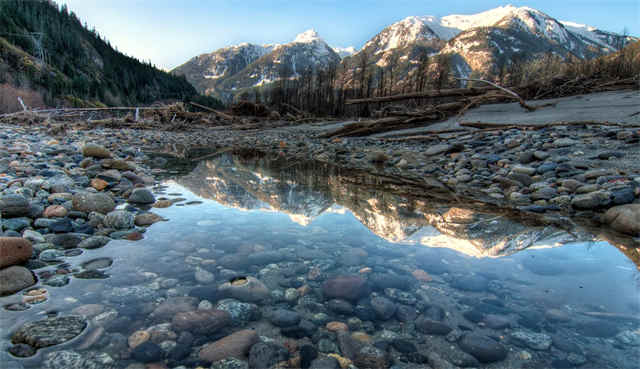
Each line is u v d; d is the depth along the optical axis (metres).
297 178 5.05
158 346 1.22
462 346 1.26
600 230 2.58
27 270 1.68
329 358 1.19
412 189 4.25
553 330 1.36
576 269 1.93
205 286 1.70
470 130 8.37
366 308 1.54
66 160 5.51
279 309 1.53
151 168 5.90
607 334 1.33
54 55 90.25
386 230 2.68
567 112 8.80
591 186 3.29
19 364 1.09
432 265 2.02
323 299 1.62
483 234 2.54
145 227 2.66
